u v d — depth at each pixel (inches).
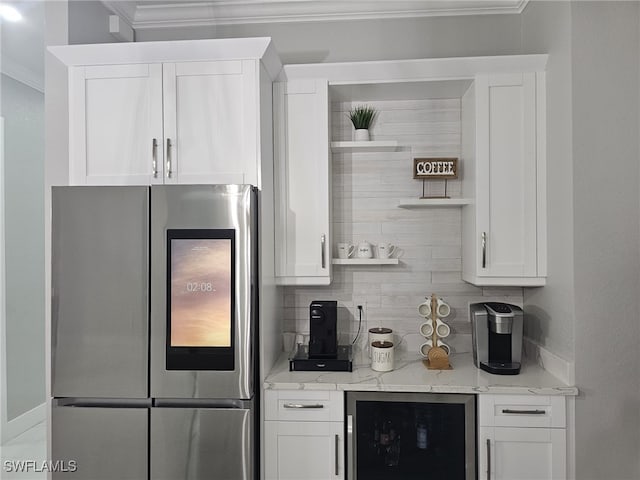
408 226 99.7
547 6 83.7
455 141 98.5
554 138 80.5
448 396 76.1
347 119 100.2
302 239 87.7
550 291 82.5
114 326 73.6
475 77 85.5
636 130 73.7
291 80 88.0
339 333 100.5
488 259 85.2
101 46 79.4
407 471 77.0
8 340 124.7
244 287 73.0
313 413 77.5
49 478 78.0
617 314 73.7
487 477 74.5
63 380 74.0
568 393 72.9
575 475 73.7
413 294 99.7
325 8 99.4
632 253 73.6
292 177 87.8
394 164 99.6
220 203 73.5
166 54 79.7
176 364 73.0
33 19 93.2
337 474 77.1
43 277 138.0
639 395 73.4
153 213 73.7
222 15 101.8
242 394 72.7
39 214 136.4
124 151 81.1
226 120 79.2
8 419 124.3
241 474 73.2
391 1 97.7
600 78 74.0
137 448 73.5
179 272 73.2
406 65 86.1
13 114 127.4
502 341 84.3
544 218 84.1
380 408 77.4
